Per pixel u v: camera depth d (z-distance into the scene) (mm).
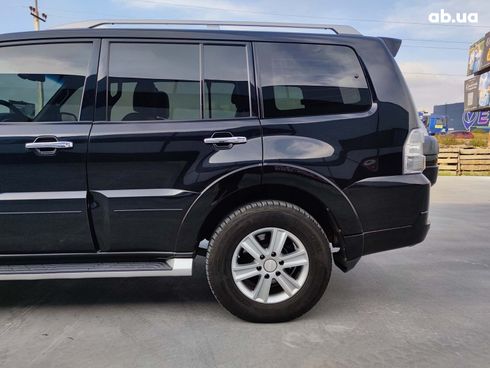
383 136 3334
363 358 2838
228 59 3383
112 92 3277
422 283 4340
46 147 3111
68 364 2748
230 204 3408
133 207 3184
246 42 3414
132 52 3344
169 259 3311
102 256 3273
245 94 3336
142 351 2918
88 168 3154
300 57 3424
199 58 3367
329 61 3434
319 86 3381
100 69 3303
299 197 3404
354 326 3309
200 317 3461
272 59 3402
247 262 3330
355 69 3426
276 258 3258
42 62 3322
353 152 3289
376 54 3467
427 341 3080
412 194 3363
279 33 3480
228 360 2801
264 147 3227
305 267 3279
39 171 3133
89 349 2943
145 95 3295
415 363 2781
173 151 3184
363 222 3324
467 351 2943
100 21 3428
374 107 3365
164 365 2736
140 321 3391
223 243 3217
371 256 5367
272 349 2945
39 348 2955
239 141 3215
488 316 3525
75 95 3275
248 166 3193
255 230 3223
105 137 3162
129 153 3164
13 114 3268
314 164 3236
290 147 3236
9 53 3334
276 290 3355
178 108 3299
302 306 3295
